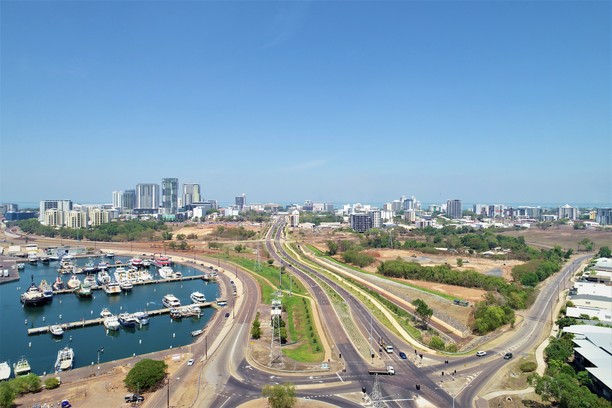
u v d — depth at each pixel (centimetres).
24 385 17088
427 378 18538
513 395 16862
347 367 19712
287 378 18600
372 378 18500
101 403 16300
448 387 17638
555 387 15275
